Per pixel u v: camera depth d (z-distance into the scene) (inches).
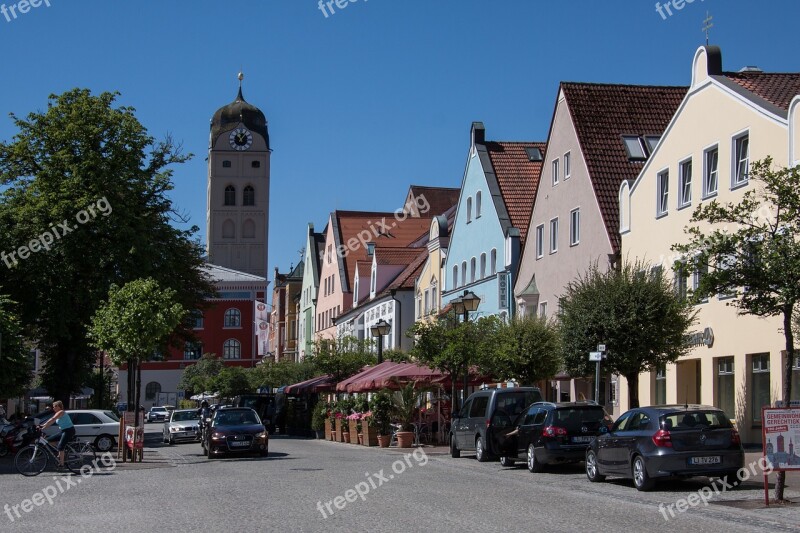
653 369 1056.2
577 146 1496.1
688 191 1210.0
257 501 680.4
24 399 2625.5
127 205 1769.2
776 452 621.6
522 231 1780.3
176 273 1871.3
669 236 1234.0
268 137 5890.8
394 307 2464.3
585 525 536.7
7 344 1282.0
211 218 5816.9
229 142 5821.9
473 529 521.7
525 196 1854.1
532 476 897.5
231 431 1259.2
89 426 1510.8
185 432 1824.6
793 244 624.7
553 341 1268.5
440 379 1416.1
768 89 1111.6
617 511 608.7
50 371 1847.9
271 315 5187.0
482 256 1905.8
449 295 2111.2
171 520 577.0
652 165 1283.2
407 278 2495.1
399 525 541.3
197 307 2015.3
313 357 2084.2
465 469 997.8
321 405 1940.2
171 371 4407.0
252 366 4436.5
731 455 713.0
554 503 658.2
